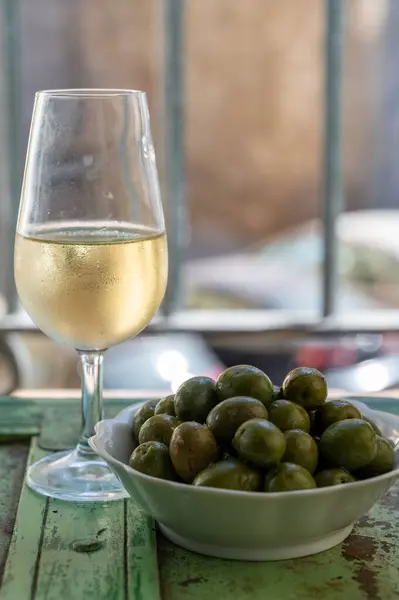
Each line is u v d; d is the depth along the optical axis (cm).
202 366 277
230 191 812
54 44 802
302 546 80
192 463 78
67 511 88
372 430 81
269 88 791
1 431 109
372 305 392
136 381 270
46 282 90
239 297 404
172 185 189
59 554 81
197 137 800
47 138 92
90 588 75
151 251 92
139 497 80
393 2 809
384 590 76
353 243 402
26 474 97
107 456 81
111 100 93
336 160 187
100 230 94
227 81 790
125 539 83
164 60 183
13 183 189
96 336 93
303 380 84
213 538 79
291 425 81
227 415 80
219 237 816
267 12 784
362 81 827
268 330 194
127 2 794
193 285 411
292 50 788
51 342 322
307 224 799
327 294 195
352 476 81
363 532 85
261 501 74
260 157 811
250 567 79
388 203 843
